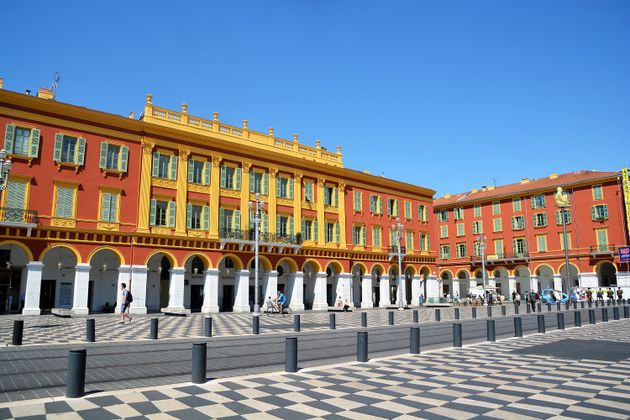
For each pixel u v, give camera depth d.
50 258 34.00
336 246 47.31
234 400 8.31
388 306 49.94
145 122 35.53
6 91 30.06
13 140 30.41
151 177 35.75
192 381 9.72
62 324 24.16
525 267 66.25
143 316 31.77
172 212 36.44
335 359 13.36
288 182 44.38
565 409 7.74
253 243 39.34
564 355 13.72
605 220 57.31
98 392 8.91
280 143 44.38
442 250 73.69
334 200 48.31
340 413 7.50
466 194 76.12
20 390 9.17
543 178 68.44
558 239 61.09
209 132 39.34
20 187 30.42
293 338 11.16
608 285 58.78
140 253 34.34
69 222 31.83
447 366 11.84
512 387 9.38
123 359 13.26
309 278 47.03
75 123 33.00
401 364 12.15
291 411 7.61
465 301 53.28
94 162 33.47
